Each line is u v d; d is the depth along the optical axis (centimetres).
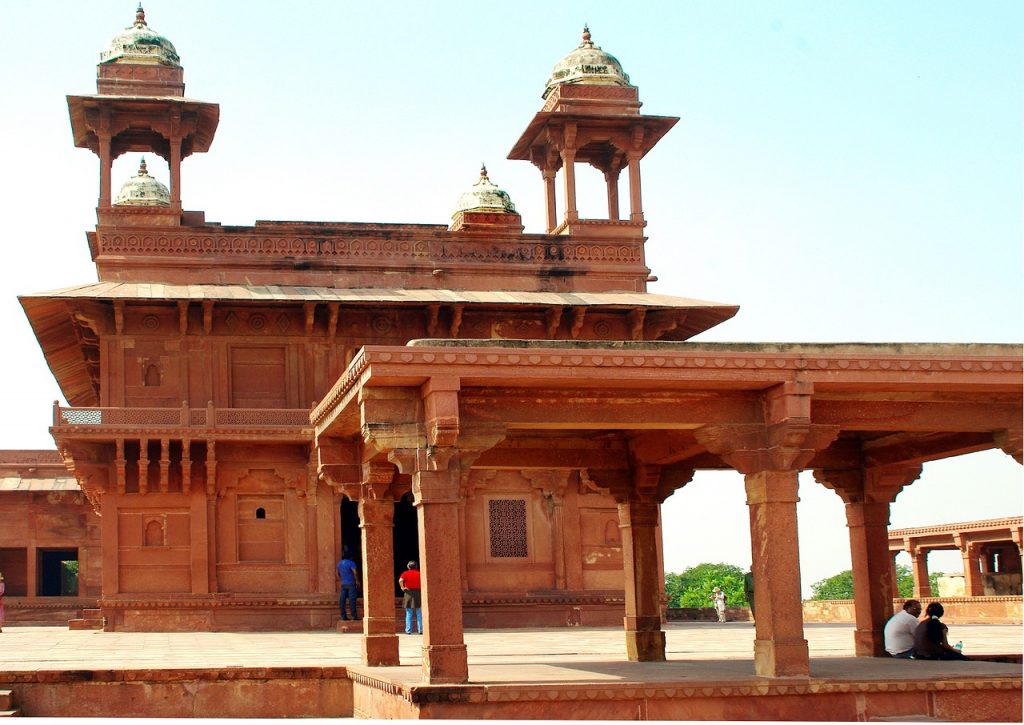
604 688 853
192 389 2183
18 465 3225
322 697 1075
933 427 971
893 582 1179
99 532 3244
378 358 851
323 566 2181
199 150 2502
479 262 2383
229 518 2167
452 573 877
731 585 6694
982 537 2733
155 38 2409
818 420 948
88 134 2431
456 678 866
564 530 2261
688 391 939
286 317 2244
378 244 2348
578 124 2480
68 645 1603
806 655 911
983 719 908
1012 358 926
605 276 2438
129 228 2269
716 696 870
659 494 1166
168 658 1261
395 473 1098
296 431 2150
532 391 913
